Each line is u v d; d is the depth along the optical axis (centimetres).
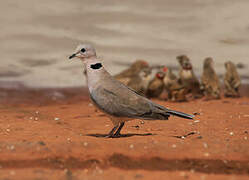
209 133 1088
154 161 851
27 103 1767
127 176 768
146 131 1126
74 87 2198
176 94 1719
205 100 1780
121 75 1811
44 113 1422
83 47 1041
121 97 1008
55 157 843
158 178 761
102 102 1012
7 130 1064
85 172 788
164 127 1175
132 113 1002
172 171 805
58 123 1236
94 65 1043
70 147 887
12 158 829
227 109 1459
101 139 974
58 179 739
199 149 916
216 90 1791
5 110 1426
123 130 1139
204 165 845
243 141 996
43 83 2245
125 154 868
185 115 1005
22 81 2250
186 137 1047
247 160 876
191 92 1856
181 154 883
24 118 1275
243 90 2072
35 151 859
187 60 1864
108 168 813
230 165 850
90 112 1452
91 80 1038
